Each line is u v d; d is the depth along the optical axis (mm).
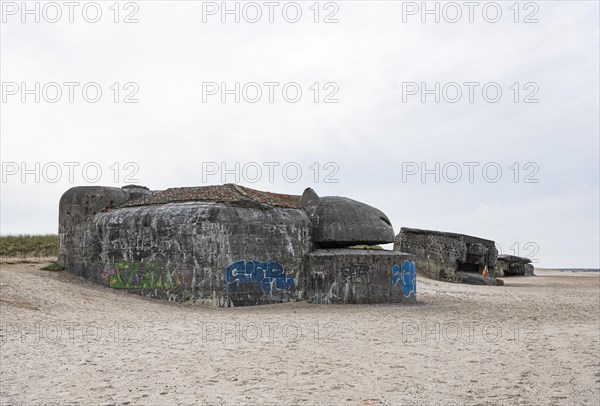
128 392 9180
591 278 53250
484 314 19734
